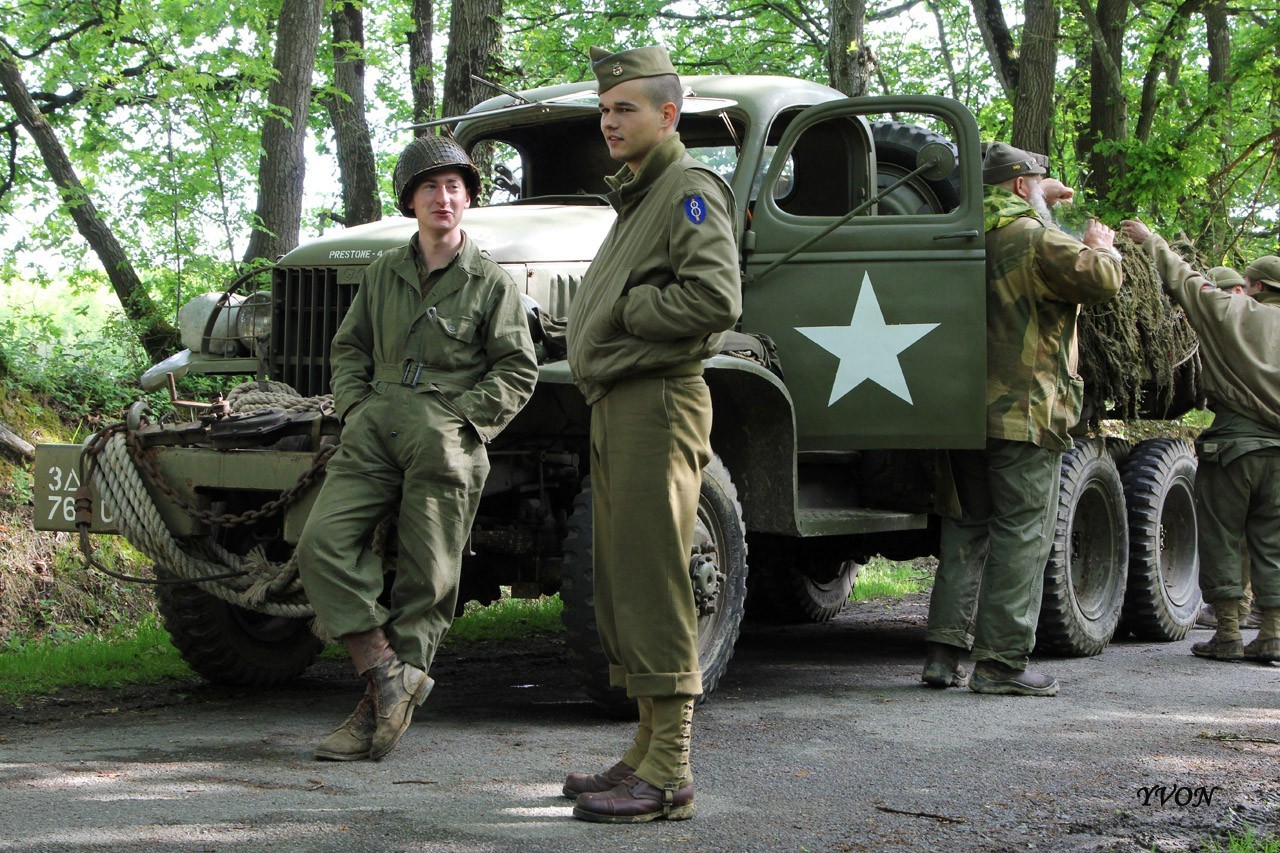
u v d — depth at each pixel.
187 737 4.14
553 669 5.88
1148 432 7.77
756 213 5.46
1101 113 14.77
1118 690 5.27
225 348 5.43
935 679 5.34
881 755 3.94
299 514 4.24
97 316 10.69
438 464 3.85
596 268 3.30
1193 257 7.13
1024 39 13.41
